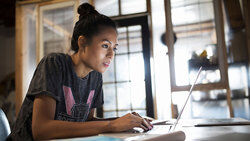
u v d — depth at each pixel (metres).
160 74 4.42
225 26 3.29
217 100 2.86
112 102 3.62
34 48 3.42
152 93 3.40
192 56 2.84
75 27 0.96
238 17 3.15
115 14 3.62
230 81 3.24
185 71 2.81
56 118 0.88
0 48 4.85
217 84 2.69
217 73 2.74
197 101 2.89
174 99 2.87
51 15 3.38
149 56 3.47
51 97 0.78
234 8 3.18
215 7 2.88
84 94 1.04
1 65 4.81
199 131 0.76
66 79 0.92
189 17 2.96
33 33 3.45
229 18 3.23
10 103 4.20
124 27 3.63
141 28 3.55
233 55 3.22
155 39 4.57
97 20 0.89
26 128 0.82
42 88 0.77
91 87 1.09
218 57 2.77
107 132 0.73
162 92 4.37
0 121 0.87
